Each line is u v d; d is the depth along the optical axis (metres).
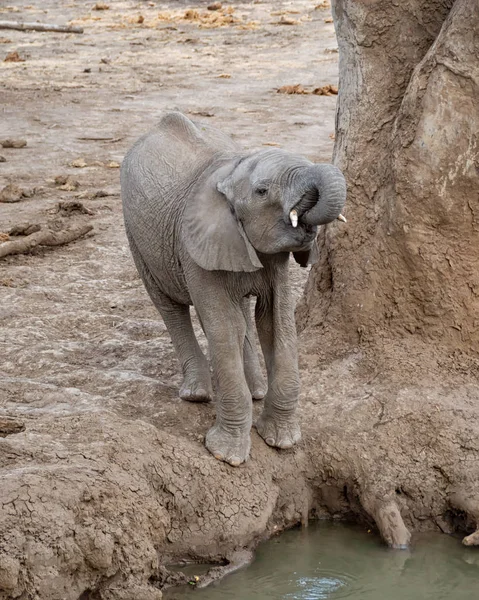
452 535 7.09
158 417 7.38
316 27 31.33
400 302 8.10
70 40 30.28
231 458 6.85
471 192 7.76
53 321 9.23
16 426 6.78
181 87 23.31
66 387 7.79
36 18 34.50
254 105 21.16
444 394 7.65
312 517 7.29
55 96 22.05
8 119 19.58
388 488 7.13
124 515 6.18
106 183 14.98
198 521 6.66
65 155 16.81
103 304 9.89
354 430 7.39
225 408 6.86
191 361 7.67
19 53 27.89
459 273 7.93
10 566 5.59
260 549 6.86
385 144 8.28
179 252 6.82
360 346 8.20
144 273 7.66
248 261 6.21
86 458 6.45
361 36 8.35
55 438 6.70
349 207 8.36
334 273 8.42
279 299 6.73
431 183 7.80
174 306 7.68
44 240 11.68
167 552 6.59
